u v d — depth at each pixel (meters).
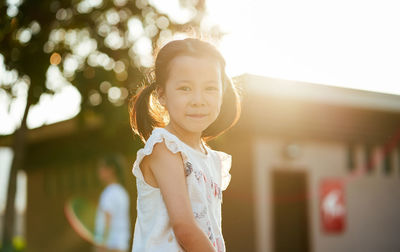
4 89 9.66
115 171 5.74
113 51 9.62
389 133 11.73
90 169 14.80
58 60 9.55
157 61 1.58
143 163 1.53
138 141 9.66
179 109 1.51
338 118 10.76
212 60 1.54
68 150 12.87
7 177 10.98
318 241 10.20
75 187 15.55
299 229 10.09
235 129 9.55
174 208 1.44
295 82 9.44
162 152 1.49
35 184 17.69
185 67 1.51
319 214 10.31
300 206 10.13
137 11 9.79
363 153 11.35
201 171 1.57
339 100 10.05
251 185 9.43
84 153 11.62
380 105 10.66
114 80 9.35
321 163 10.46
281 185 9.90
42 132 13.99
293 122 9.95
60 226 16.30
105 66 9.50
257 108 9.32
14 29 9.58
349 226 10.85
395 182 11.91
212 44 1.60
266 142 9.62
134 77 9.38
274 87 9.16
